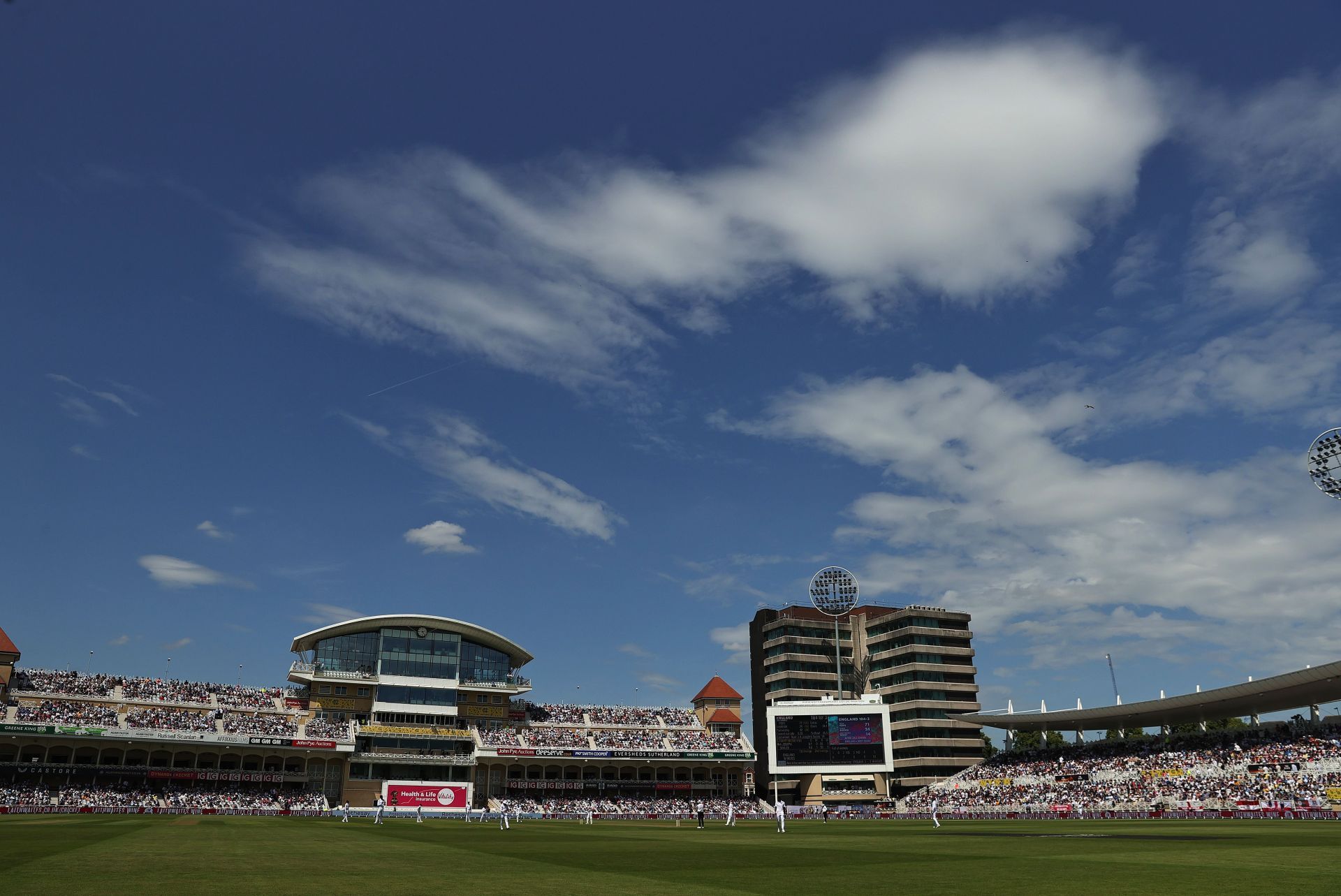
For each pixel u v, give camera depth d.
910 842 52.94
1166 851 40.19
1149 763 117.19
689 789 150.25
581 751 141.00
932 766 159.62
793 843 53.28
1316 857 35.59
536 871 32.19
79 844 43.84
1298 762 101.12
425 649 146.38
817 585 152.12
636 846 49.19
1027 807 108.69
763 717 176.12
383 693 141.62
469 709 149.12
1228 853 38.28
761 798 162.12
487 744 139.50
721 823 100.06
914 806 130.50
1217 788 101.56
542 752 139.38
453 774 139.00
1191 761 112.19
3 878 27.23
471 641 152.12
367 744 135.38
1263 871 29.81
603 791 145.75
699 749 148.00
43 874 28.34
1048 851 41.66
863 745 129.62
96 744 116.12
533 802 129.00
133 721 119.12
